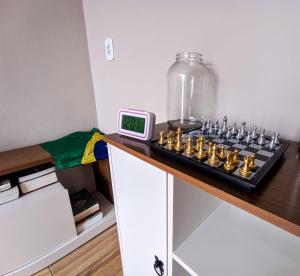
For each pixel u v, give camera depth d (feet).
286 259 1.82
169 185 1.68
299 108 1.98
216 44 2.44
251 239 2.02
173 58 3.02
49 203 3.79
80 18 4.76
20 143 4.47
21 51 4.12
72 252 4.24
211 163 1.46
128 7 3.49
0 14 3.77
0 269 3.50
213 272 1.71
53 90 4.71
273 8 1.92
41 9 4.20
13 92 4.18
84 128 5.42
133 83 3.93
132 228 2.51
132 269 2.87
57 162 3.99
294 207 1.09
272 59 2.04
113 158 2.42
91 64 5.10
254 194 1.21
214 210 2.34
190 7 2.59
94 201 4.82
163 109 3.47
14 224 3.47
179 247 1.93
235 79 2.38
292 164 1.57
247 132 2.08
